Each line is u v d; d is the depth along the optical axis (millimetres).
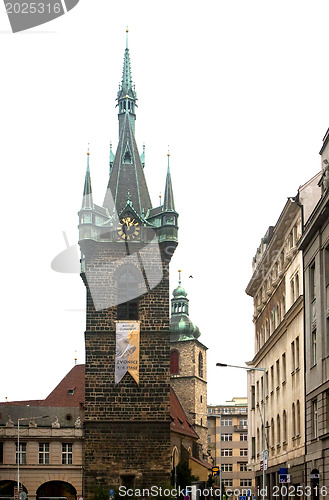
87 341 76500
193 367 147625
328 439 43688
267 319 72062
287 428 59125
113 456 74188
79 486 90000
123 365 75938
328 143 48000
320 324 46781
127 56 90438
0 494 91062
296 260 56469
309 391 49844
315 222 47406
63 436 91125
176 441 120500
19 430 91125
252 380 82500
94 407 75188
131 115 87188
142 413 75375
